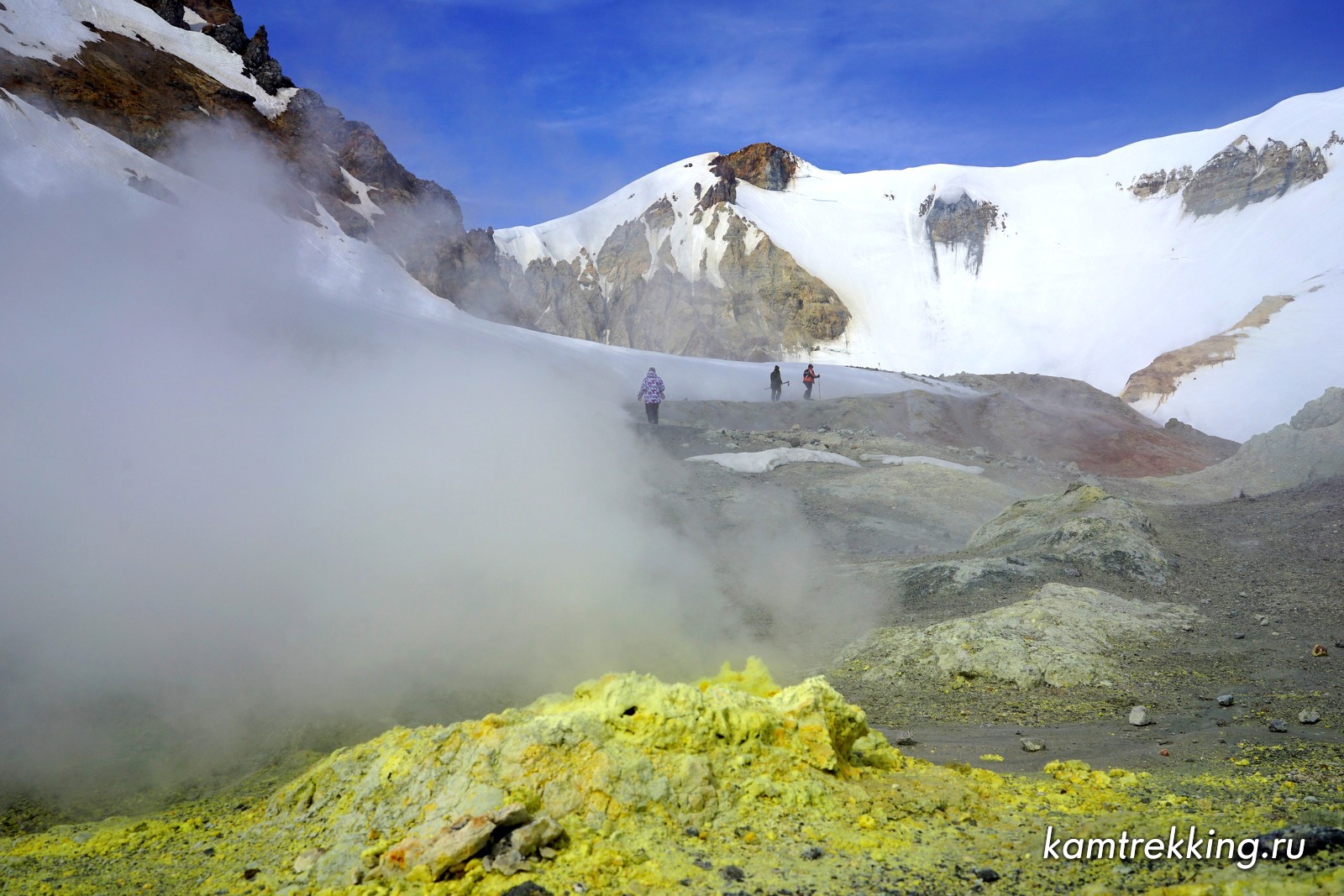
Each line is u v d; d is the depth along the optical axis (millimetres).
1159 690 7000
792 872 3461
